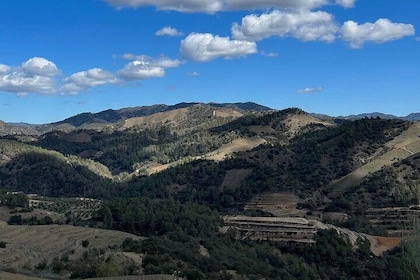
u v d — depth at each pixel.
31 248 92.94
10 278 62.81
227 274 77.75
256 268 87.94
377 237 123.19
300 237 117.00
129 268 74.56
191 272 73.25
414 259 44.34
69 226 115.19
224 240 109.88
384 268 99.38
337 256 106.19
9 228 111.69
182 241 102.19
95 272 70.62
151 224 117.88
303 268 97.31
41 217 131.25
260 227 124.62
